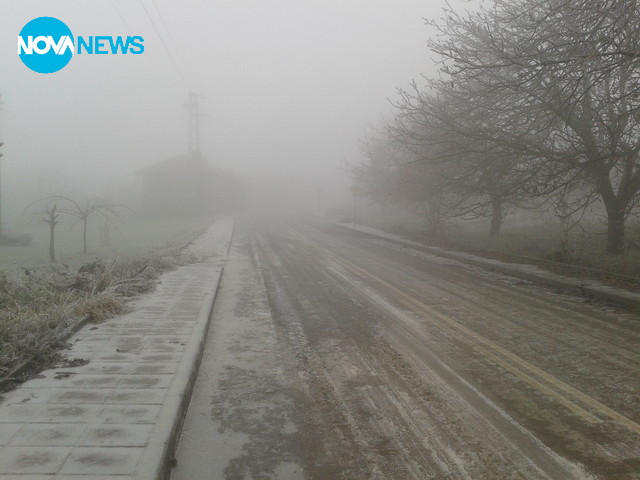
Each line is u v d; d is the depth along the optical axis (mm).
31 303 7422
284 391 5105
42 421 4066
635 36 9281
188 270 13266
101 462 3432
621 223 14094
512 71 11672
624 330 7324
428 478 3473
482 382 5258
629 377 5375
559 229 21203
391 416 4461
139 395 4641
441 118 14023
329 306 9133
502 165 14156
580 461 3662
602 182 13680
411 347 6512
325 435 4133
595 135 13156
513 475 3482
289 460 3754
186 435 4164
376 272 13406
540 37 10656
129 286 9820
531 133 13953
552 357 6070
